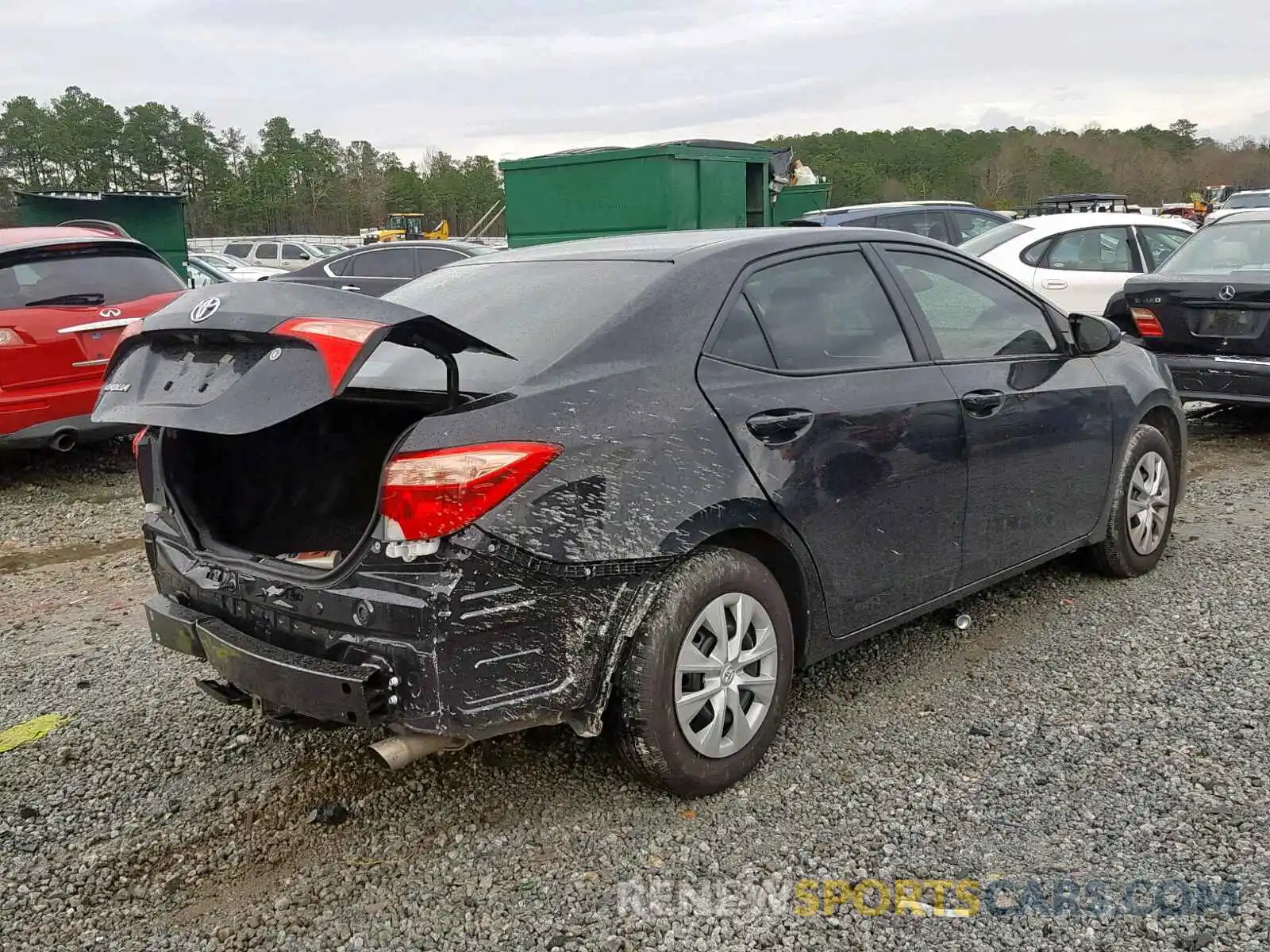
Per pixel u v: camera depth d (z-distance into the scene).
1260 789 3.16
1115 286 9.79
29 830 3.27
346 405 3.38
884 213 12.33
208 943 2.72
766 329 3.44
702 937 2.64
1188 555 5.32
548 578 2.80
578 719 2.99
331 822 3.25
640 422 3.00
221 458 3.47
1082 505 4.57
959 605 4.77
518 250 4.30
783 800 3.23
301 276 15.02
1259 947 2.50
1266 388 7.24
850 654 4.30
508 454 2.74
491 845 3.07
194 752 3.73
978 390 3.97
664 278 3.35
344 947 2.68
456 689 2.72
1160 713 3.67
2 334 6.99
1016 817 3.09
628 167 12.12
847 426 3.48
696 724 3.18
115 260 7.75
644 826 3.12
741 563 3.22
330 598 2.83
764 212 13.24
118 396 2.98
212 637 3.11
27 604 5.42
